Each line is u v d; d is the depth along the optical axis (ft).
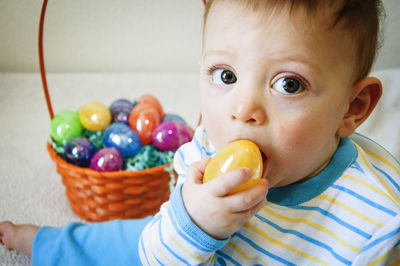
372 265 1.92
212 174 1.70
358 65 1.81
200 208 1.71
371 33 1.81
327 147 1.91
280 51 1.62
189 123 4.79
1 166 3.88
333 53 1.67
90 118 3.35
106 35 5.31
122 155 3.18
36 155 4.12
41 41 3.31
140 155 3.20
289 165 1.78
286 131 1.68
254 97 1.66
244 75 1.69
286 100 1.66
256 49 1.64
